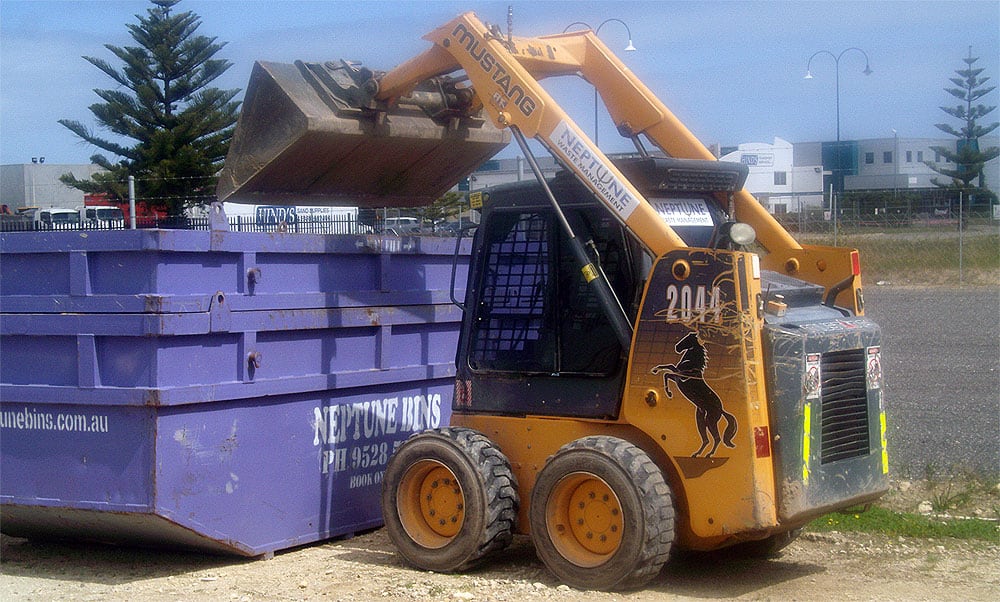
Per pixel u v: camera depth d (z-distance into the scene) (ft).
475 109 25.95
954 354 49.01
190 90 125.39
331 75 24.35
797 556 23.06
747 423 18.86
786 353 19.19
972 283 78.13
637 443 20.52
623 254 20.90
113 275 20.97
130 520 21.11
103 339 21.02
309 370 23.53
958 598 19.89
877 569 21.94
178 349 20.95
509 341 22.29
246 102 24.16
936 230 87.20
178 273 20.95
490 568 22.16
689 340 19.52
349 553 23.58
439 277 26.84
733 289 19.06
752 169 152.46
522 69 21.68
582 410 21.17
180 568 22.47
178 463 21.04
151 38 123.95
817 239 84.53
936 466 29.40
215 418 21.71
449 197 78.69
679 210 21.93
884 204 100.17
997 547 23.38
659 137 24.35
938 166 185.57
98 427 21.09
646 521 19.43
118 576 21.95
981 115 170.30
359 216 57.62
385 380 25.12
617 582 19.80
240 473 22.22
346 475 24.59
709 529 19.39
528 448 21.83
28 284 21.70
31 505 21.67
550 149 21.20
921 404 37.73
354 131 23.95
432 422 26.73
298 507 23.49
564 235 21.71
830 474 19.89
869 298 73.15
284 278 22.99
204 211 113.09
